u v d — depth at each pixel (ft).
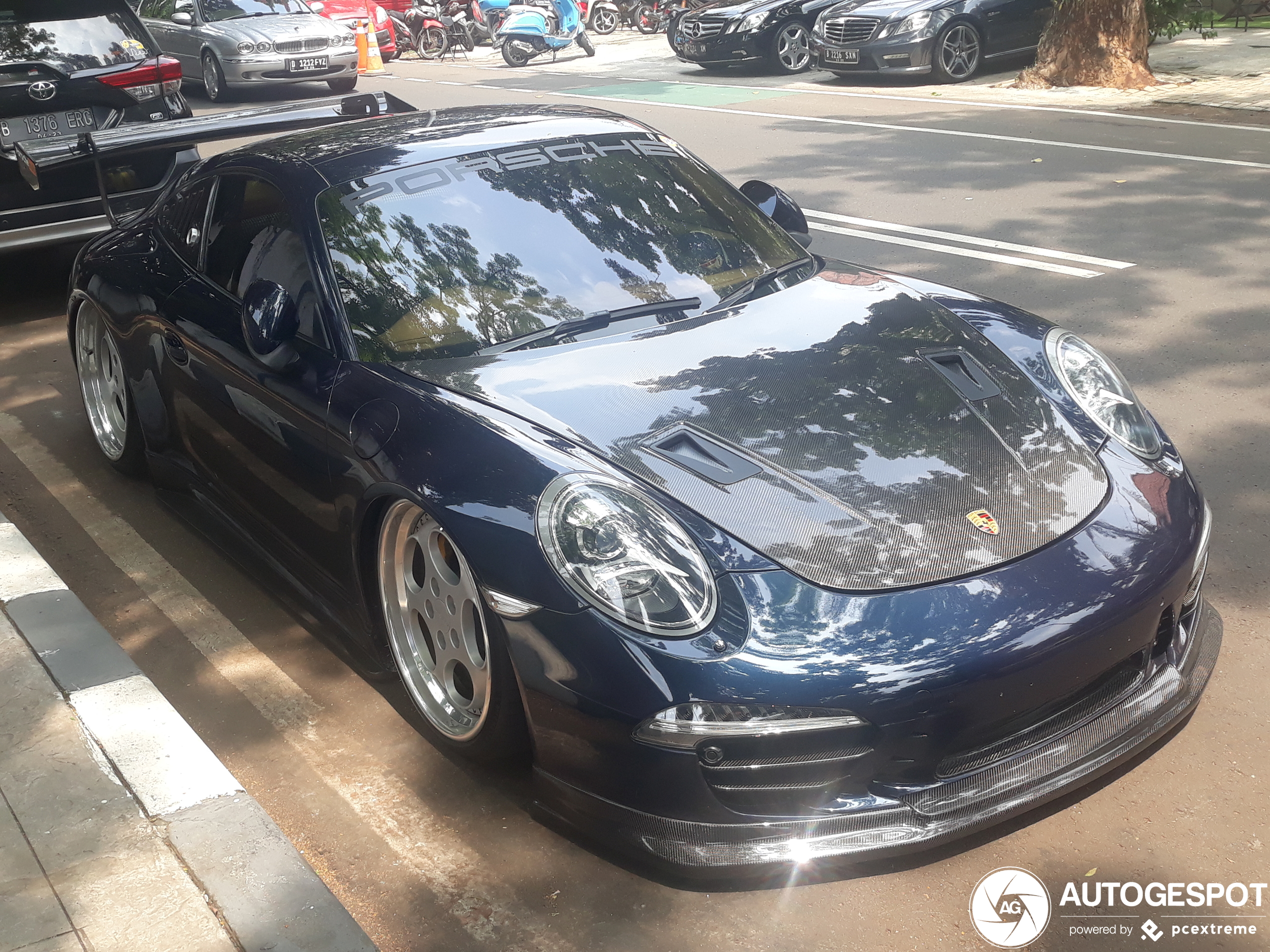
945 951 7.29
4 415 17.60
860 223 25.79
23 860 8.10
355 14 68.80
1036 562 8.00
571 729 7.77
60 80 21.90
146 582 12.60
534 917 7.76
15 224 21.27
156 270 13.28
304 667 10.85
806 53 51.62
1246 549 11.88
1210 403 15.48
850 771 7.47
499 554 7.96
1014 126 35.96
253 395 10.84
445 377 9.50
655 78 53.52
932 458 8.68
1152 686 8.55
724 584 7.61
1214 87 40.47
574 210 11.27
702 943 7.46
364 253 10.55
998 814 7.74
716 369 9.59
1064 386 9.93
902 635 7.45
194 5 53.72
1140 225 24.29
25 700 9.97
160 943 7.32
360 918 7.86
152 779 8.89
